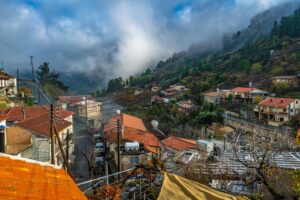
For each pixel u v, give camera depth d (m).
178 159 30.09
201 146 32.25
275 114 68.44
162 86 120.00
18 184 5.39
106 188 11.10
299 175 12.28
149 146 35.59
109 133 38.88
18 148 23.70
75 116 54.59
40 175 6.17
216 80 110.00
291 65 102.50
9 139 24.45
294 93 79.62
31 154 25.00
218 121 66.38
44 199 5.18
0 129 21.62
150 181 11.62
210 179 15.95
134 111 69.38
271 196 13.39
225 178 15.41
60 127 30.89
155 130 60.12
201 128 63.16
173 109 72.31
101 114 56.88
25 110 39.22
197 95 92.06
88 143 43.53
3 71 58.75
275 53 121.44
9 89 56.97
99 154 39.28
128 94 74.81
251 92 83.31
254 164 14.47
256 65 109.62
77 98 62.78
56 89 78.00
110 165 33.97
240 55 139.12
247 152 17.64
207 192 7.80
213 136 51.56
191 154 31.50
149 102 75.56
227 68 124.69
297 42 127.19
